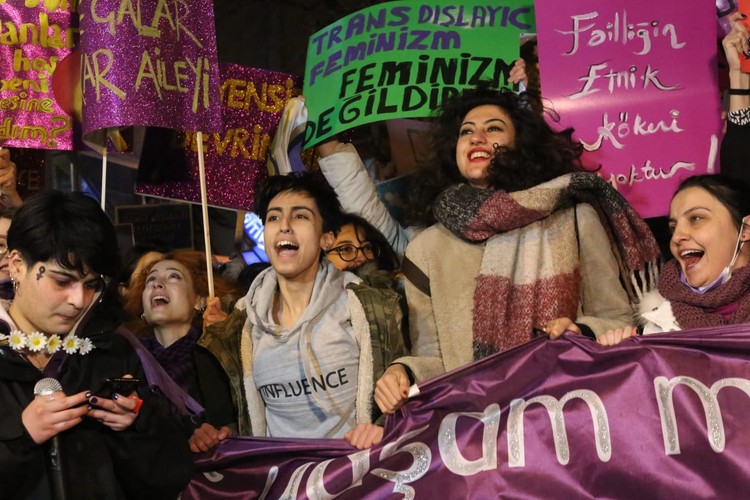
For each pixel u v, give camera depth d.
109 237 3.08
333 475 3.45
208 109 4.36
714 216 3.52
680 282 3.61
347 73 4.84
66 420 2.93
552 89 4.51
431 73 4.73
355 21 4.90
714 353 3.29
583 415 3.33
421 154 5.65
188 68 4.34
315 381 3.66
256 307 3.80
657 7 4.50
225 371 3.78
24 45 4.77
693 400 3.26
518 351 3.44
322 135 4.77
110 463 3.09
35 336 3.04
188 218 5.83
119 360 3.20
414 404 3.47
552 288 3.70
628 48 4.49
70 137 4.76
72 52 4.79
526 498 3.31
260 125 4.99
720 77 5.00
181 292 4.39
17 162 5.12
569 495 3.29
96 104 4.25
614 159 4.44
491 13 4.79
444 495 3.37
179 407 3.33
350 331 3.71
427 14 4.82
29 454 2.94
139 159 4.84
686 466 3.22
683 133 4.41
